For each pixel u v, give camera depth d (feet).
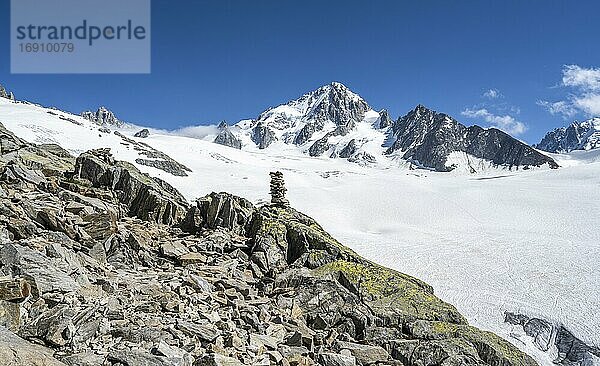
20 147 117.60
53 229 73.41
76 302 50.75
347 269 96.58
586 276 184.03
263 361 50.78
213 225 116.06
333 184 564.71
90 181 113.80
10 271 50.88
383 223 357.61
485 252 224.12
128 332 47.96
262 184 473.67
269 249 103.35
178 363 43.57
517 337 130.82
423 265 200.85
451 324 84.64
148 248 88.17
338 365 58.65
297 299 82.38
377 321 82.28
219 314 63.57
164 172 469.16
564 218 351.05
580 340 128.47
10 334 40.60
